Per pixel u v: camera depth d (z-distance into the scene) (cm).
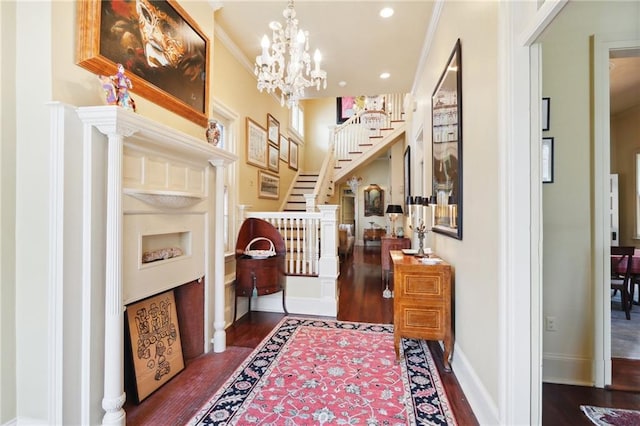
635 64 322
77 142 162
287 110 641
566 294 223
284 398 203
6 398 156
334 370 241
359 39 361
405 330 252
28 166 157
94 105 176
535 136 150
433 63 344
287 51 370
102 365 173
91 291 167
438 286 245
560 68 221
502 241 156
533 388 150
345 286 523
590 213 220
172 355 234
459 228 231
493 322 170
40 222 156
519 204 150
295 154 714
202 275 268
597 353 218
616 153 479
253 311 396
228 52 371
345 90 516
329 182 678
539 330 150
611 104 435
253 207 449
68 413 158
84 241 165
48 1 156
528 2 144
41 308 157
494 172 170
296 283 391
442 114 288
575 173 221
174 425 179
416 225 421
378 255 884
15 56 158
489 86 177
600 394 209
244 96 418
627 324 322
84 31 168
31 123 157
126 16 195
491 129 174
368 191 1096
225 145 383
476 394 190
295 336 310
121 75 174
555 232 224
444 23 290
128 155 188
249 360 258
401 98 699
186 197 230
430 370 242
